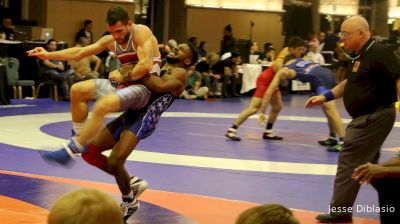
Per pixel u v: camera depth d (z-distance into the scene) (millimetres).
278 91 10891
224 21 23766
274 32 25062
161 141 10305
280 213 2016
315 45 20531
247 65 19500
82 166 7906
